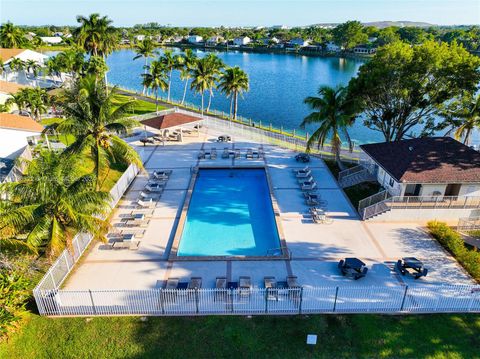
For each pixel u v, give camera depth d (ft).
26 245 57.62
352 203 97.91
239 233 87.10
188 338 55.26
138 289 65.72
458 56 104.99
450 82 106.93
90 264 73.05
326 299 62.08
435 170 91.50
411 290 62.90
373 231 84.84
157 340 54.95
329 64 509.76
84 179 64.13
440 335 55.83
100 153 89.20
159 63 201.98
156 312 59.47
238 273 70.33
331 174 116.98
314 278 68.80
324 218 88.69
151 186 105.70
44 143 139.33
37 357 53.21
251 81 366.63
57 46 528.63
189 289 60.54
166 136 154.10
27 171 61.67
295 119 231.91
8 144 114.01
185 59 219.82
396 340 54.95
